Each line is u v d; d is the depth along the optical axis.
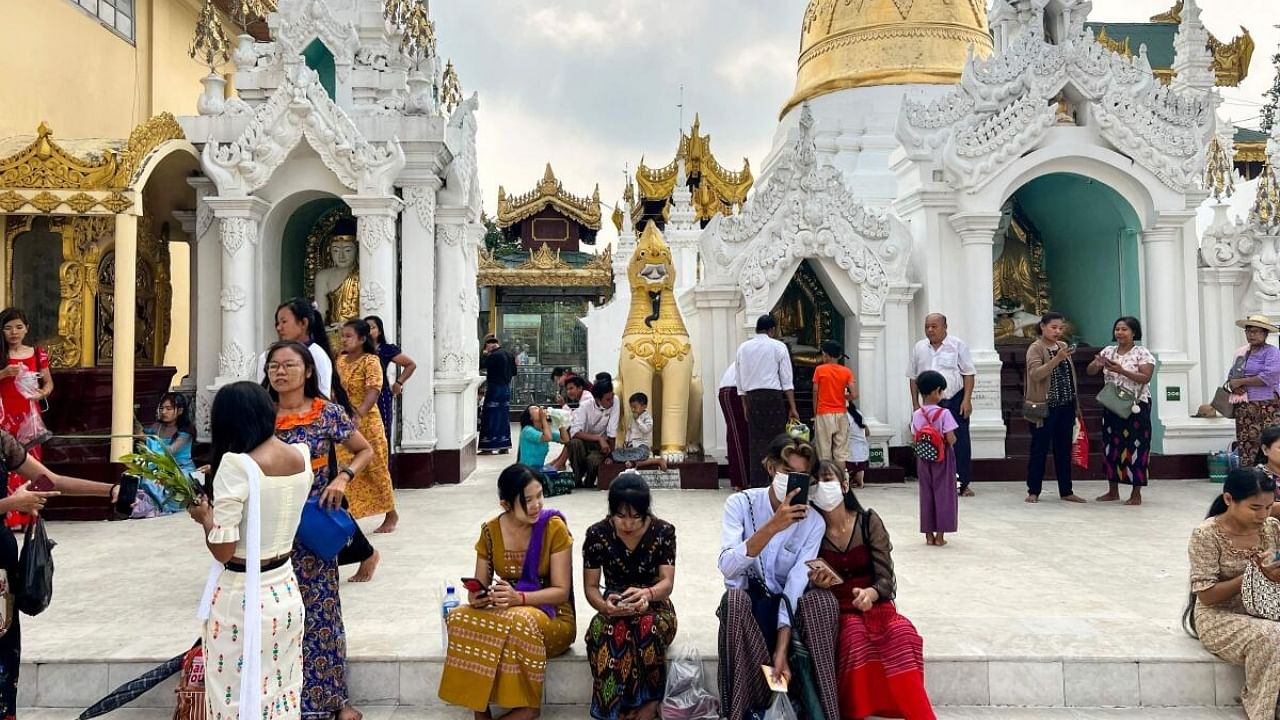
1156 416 11.33
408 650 4.69
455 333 11.49
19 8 10.91
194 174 10.95
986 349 11.26
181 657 4.43
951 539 7.41
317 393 4.58
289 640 3.62
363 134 10.77
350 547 5.35
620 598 4.36
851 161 14.89
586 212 29.12
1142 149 11.27
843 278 11.15
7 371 7.76
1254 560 4.50
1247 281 11.75
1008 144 11.25
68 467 8.72
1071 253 13.08
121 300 8.86
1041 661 4.55
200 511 3.54
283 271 11.65
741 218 11.04
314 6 11.16
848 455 9.84
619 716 4.34
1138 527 7.93
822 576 4.29
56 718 4.45
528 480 4.43
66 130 11.95
